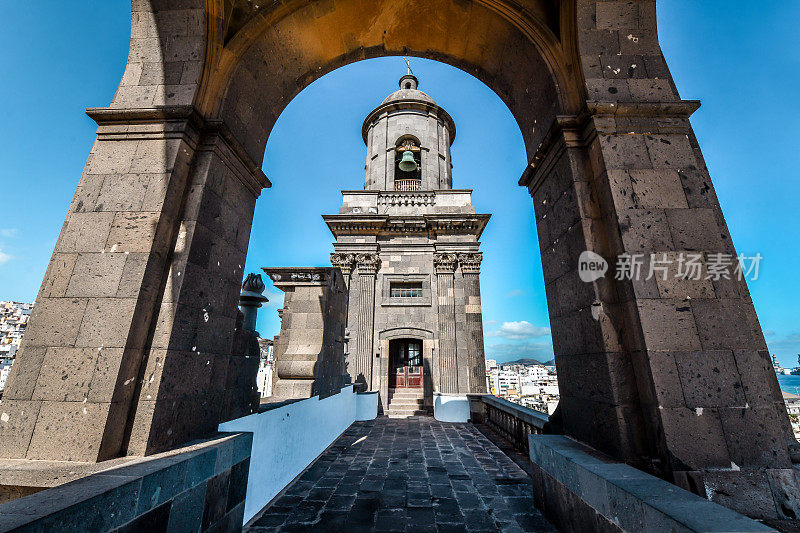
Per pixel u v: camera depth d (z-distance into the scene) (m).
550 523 3.32
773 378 2.69
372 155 18.39
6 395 2.51
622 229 2.88
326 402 7.02
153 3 3.50
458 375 12.91
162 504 2.20
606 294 2.96
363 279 14.26
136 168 3.05
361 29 4.48
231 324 3.65
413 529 3.41
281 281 7.40
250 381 4.07
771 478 2.31
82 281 2.75
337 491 4.45
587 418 3.14
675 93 3.34
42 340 2.62
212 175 3.33
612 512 2.22
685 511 1.75
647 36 3.49
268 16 3.77
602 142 3.15
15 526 1.37
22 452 2.37
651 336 2.61
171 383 2.77
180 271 2.93
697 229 2.90
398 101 18.22
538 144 4.23
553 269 3.83
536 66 3.94
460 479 4.93
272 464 4.20
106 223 2.90
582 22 3.47
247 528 3.43
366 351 13.35
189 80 3.29
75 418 2.42
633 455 2.60
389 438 8.04
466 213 14.74
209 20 3.42
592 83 3.35
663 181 3.03
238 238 3.83
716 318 2.67
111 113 3.13
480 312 13.62
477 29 4.30
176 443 2.80
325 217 14.74
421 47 4.85
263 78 4.14
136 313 2.67
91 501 1.70
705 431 2.40
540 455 3.51
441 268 14.20
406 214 15.48
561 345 3.67
